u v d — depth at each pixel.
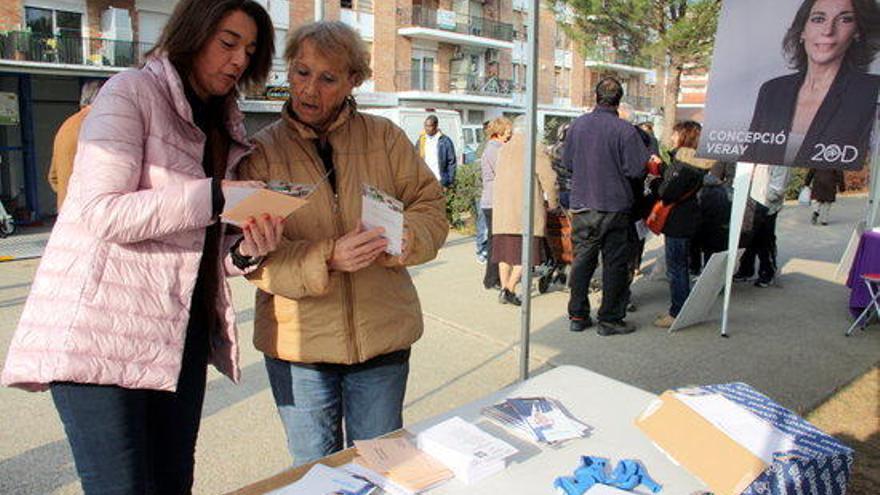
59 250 1.65
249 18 1.81
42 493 3.04
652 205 5.56
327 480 1.50
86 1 17.20
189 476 2.08
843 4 3.00
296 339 2.13
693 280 7.11
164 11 18.64
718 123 3.51
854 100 3.01
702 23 17.12
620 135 4.99
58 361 1.59
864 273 5.70
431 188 2.33
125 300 1.65
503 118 7.02
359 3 26.28
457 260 8.71
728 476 1.46
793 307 6.27
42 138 14.85
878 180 7.19
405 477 1.51
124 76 1.69
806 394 4.14
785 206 14.48
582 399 1.98
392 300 2.21
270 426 3.76
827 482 1.46
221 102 1.98
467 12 31.33
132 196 1.57
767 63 3.30
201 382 2.04
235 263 1.94
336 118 2.12
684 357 4.86
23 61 13.69
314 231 2.09
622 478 1.50
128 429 1.71
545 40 35.03
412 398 4.18
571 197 5.35
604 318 5.41
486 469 1.55
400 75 28.44
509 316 5.97
